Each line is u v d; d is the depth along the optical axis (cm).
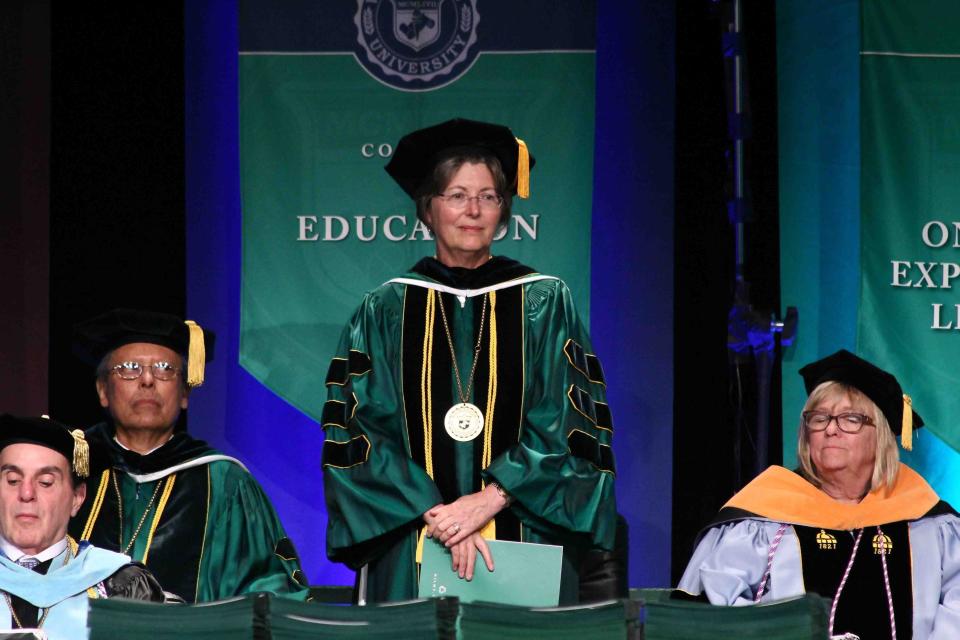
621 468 1898
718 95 1905
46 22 1902
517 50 1861
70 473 1205
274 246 1845
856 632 1329
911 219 1792
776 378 1852
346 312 1844
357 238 1852
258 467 1888
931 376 1772
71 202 1866
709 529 1392
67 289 1858
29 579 1165
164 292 1877
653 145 1930
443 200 1355
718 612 993
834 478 1384
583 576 1580
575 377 1332
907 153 1797
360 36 1861
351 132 1856
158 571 1428
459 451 1300
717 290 1894
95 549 1210
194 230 1909
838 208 1869
